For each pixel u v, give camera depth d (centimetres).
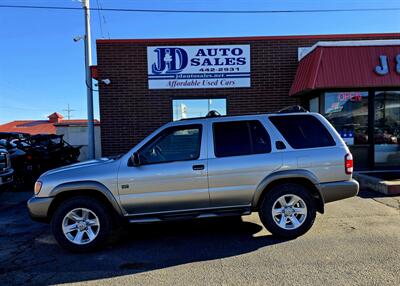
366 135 1057
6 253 510
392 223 593
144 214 525
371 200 749
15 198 948
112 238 569
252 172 530
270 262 445
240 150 538
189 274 418
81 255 497
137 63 1150
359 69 959
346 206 706
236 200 533
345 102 1050
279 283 386
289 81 1164
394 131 1065
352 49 974
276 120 557
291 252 477
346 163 543
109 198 512
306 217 532
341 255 461
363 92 1051
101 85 1150
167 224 635
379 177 889
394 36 1152
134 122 1158
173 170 521
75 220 512
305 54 1091
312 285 379
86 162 562
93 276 423
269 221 532
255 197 532
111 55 1148
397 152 1064
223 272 420
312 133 554
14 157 1093
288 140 546
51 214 525
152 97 1158
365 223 596
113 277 418
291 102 1170
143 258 477
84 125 1884
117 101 1154
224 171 526
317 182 537
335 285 378
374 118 1055
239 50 1155
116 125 1157
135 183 516
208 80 1159
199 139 539
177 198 523
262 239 536
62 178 514
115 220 556
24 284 405
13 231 622
